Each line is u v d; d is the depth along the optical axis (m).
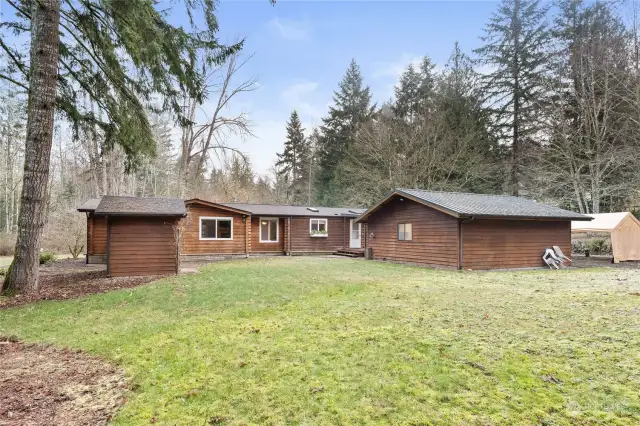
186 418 3.03
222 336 5.04
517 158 24.66
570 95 21.84
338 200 31.91
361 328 5.18
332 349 4.37
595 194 20.02
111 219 10.97
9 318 6.28
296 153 41.06
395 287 8.70
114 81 10.31
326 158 34.41
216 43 11.41
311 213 21.77
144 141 11.27
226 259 17.77
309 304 6.86
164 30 9.46
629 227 16.55
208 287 8.73
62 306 7.05
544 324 5.11
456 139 25.19
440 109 26.61
